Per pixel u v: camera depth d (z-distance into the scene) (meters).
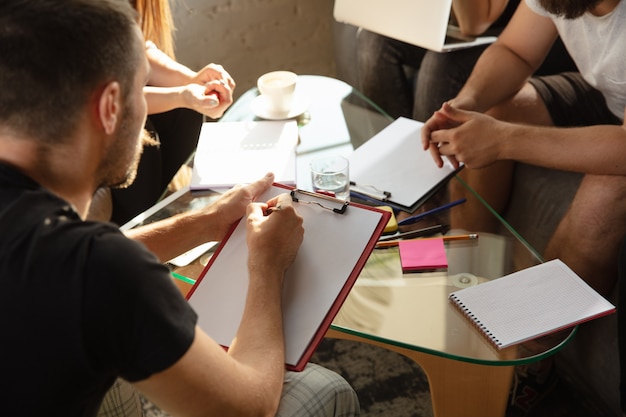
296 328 1.11
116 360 0.83
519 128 1.65
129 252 0.83
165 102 1.84
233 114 1.84
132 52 0.92
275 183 1.39
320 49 3.12
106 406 1.17
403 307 1.25
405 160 1.61
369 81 2.48
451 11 2.37
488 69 1.97
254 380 0.96
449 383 1.41
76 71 0.86
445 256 1.34
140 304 0.81
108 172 0.98
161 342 0.83
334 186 1.45
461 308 1.23
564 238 1.72
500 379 1.39
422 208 1.48
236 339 1.05
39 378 0.80
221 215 1.33
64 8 0.86
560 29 1.89
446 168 1.59
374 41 2.41
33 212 0.82
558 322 1.17
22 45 0.83
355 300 1.27
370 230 1.26
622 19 1.73
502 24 2.44
